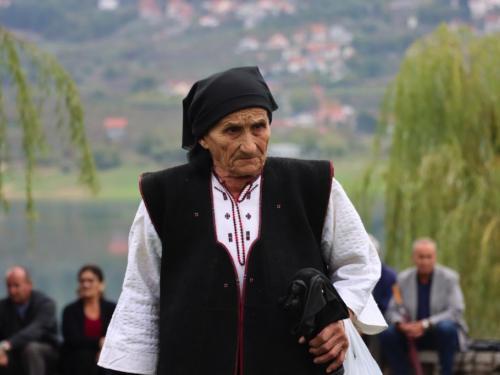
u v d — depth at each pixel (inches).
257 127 147.7
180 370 147.1
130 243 155.8
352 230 153.8
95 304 399.2
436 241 497.4
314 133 5920.3
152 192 153.9
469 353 397.7
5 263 1905.8
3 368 382.0
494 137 517.3
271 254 148.7
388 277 407.8
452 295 400.8
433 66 518.9
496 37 533.6
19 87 385.1
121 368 151.1
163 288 152.3
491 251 485.1
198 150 154.5
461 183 500.4
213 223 150.9
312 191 153.0
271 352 146.5
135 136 6412.4
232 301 147.9
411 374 393.7
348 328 154.8
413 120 520.1
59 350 397.4
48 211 3895.2
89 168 398.0
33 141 387.5
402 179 513.7
